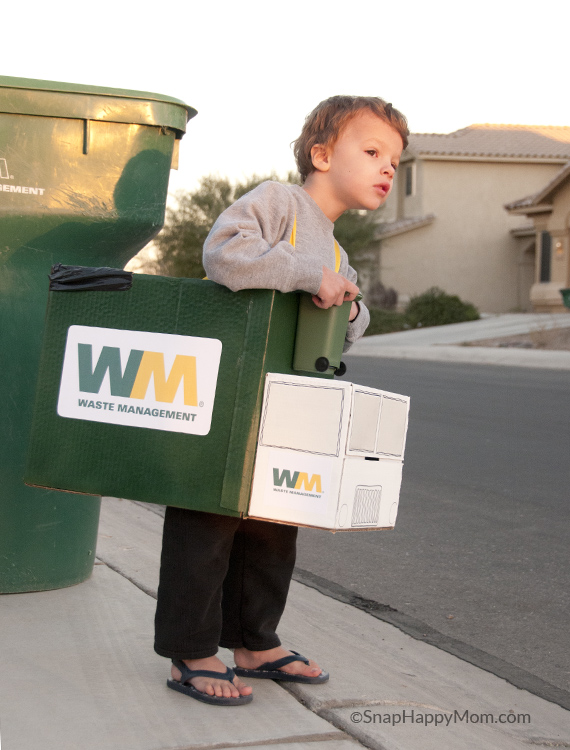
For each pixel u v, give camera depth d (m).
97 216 2.99
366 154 2.45
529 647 3.20
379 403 2.31
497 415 9.77
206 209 32.78
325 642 3.01
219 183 32.88
